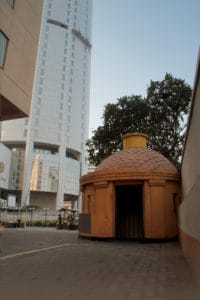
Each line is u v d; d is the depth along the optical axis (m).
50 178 101.75
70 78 115.12
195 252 6.57
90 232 17.53
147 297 5.22
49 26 115.44
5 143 103.94
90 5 135.62
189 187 10.88
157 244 14.98
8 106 16.97
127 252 11.69
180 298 5.16
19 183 97.94
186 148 10.94
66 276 7.00
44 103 105.81
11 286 6.01
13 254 11.00
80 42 124.69
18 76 17.08
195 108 7.21
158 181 16.58
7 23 15.99
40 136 102.75
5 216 49.09
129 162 17.92
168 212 16.50
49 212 62.62
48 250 12.34
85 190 19.28
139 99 27.61
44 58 110.19
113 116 27.39
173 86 27.31
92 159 28.28
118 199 20.22
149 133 26.80
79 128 113.94
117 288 5.86
